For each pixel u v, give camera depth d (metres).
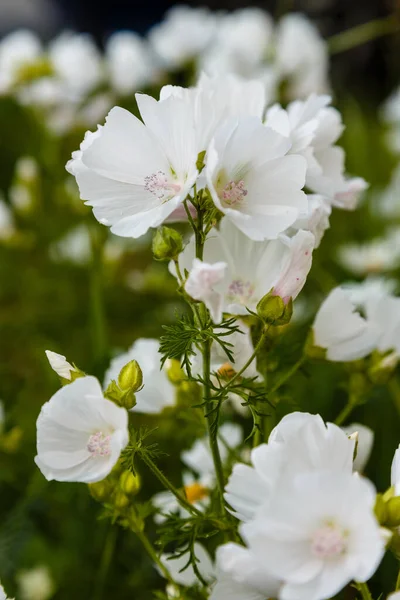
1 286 2.01
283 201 0.92
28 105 1.82
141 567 1.24
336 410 1.37
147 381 1.03
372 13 3.39
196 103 0.91
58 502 1.27
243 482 0.88
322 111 0.99
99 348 1.42
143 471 1.26
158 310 1.83
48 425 0.91
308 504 0.84
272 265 0.96
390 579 1.16
